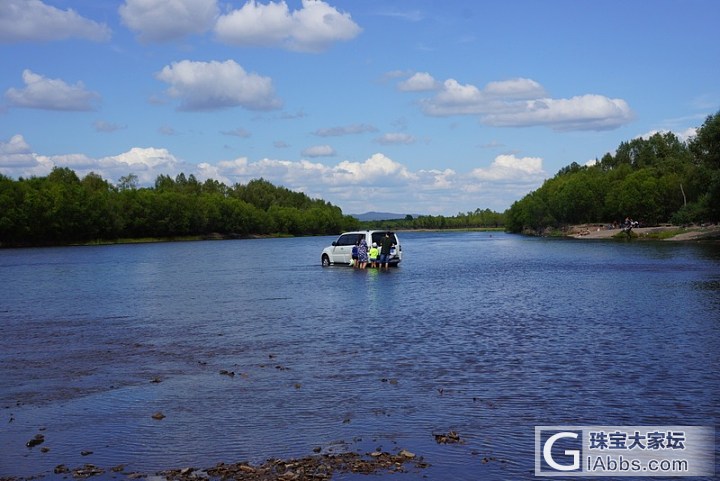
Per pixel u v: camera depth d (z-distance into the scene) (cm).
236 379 1240
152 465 806
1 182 11912
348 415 988
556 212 14662
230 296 2812
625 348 1452
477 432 900
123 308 2442
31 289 3312
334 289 3039
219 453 841
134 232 14975
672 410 980
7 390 1191
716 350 1413
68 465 813
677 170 12619
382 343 1578
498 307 2255
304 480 744
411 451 832
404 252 7488
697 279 3144
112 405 1077
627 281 3141
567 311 2111
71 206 12600
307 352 1488
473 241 12125
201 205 16712
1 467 810
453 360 1363
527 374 1221
